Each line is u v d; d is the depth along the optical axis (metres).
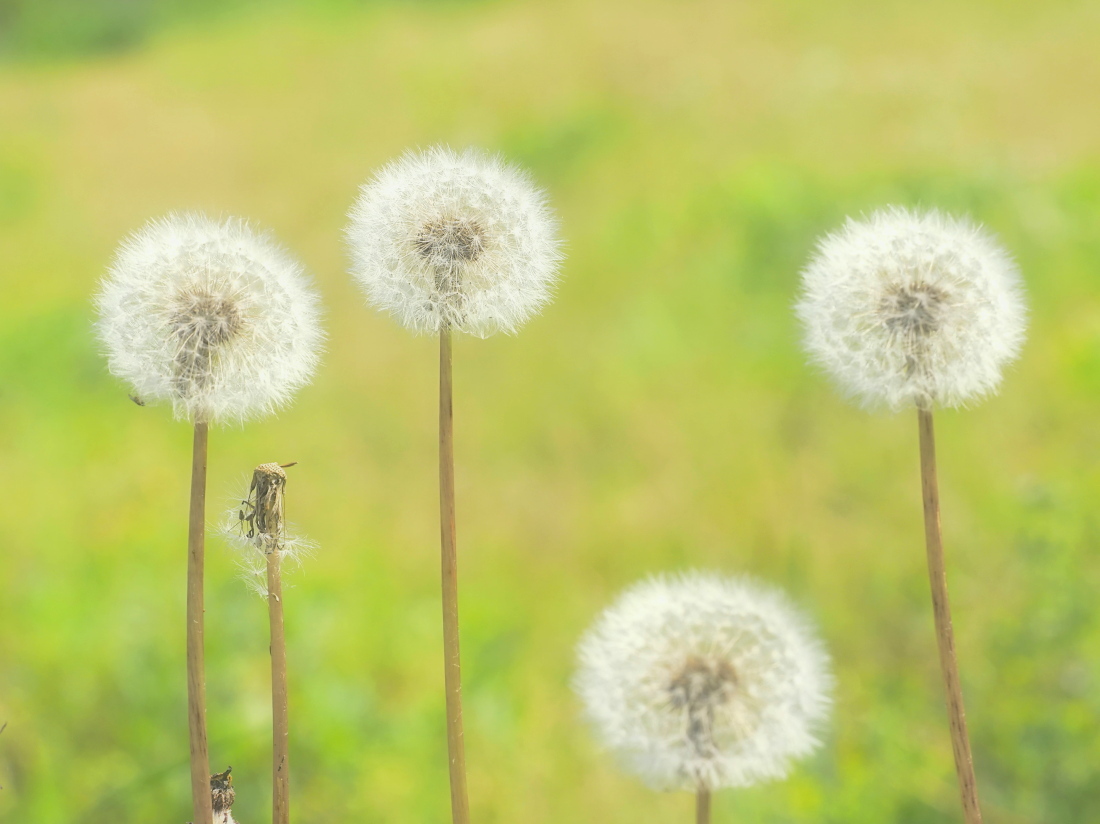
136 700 4.70
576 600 6.22
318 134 15.47
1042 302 8.56
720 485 7.15
